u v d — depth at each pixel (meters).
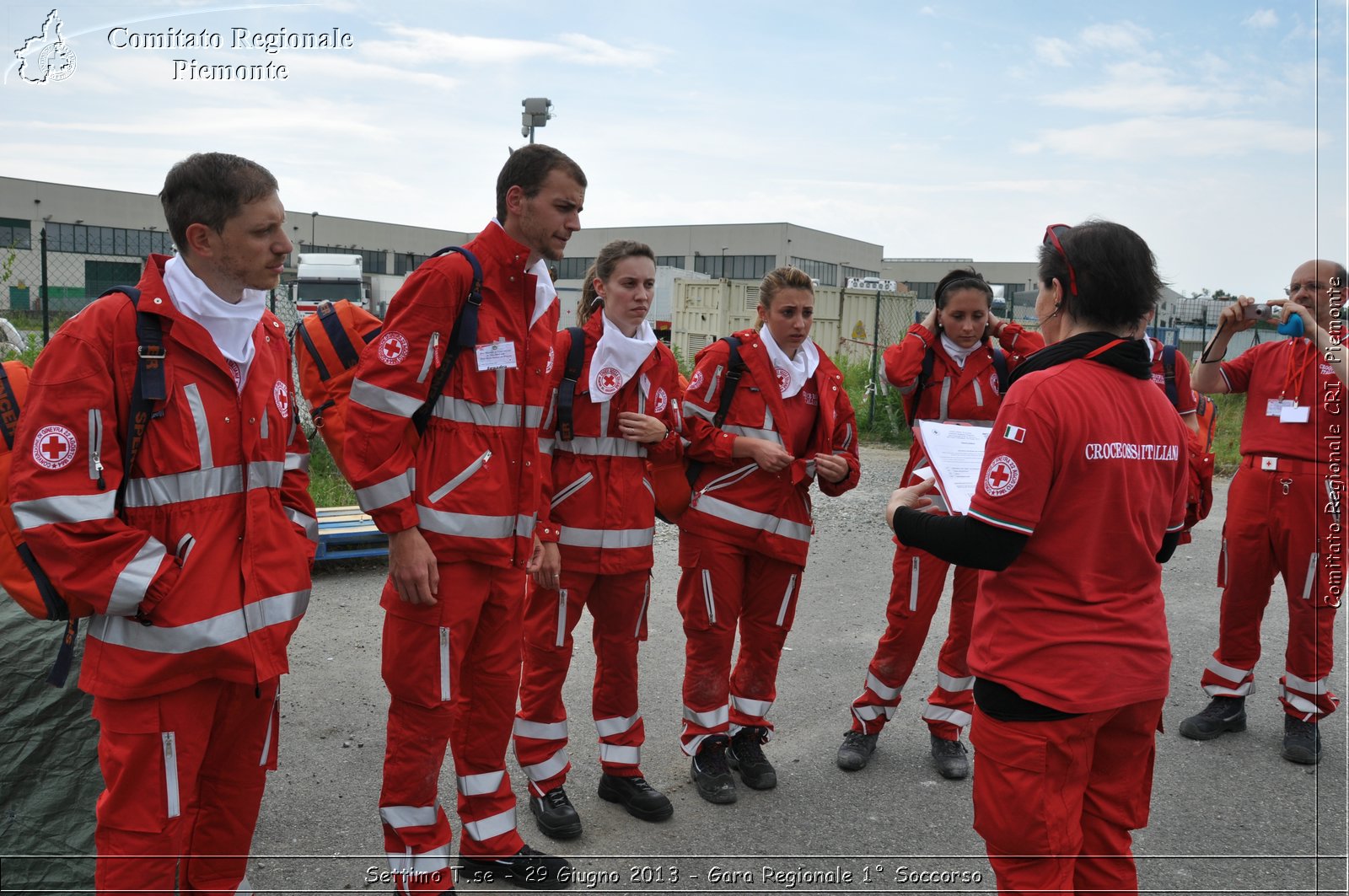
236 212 2.35
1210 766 4.42
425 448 2.92
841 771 4.27
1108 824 2.50
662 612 6.34
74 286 36.12
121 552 2.23
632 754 3.86
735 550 3.96
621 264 3.66
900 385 4.32
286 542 2.58
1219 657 4.80
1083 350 2.39
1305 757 4.43
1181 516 2.55
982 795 2.44
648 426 3.63
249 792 2.64
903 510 2.62
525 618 3.69
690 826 3.75
